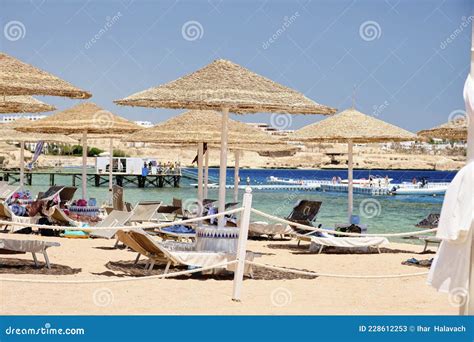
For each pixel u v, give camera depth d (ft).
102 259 37.40
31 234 49.78
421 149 335.88
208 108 33.63
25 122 74.02
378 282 32.48
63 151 283.79
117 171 172.45
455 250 19.57
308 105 32.45
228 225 46.29
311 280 32.65
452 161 330.34
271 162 361.30
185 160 315.58
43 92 33.40
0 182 65.98
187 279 31.53
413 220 82.99
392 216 89.86
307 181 213.66
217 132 54.19
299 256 43.19
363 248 46.52
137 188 167.94
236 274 26.63
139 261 36.91
